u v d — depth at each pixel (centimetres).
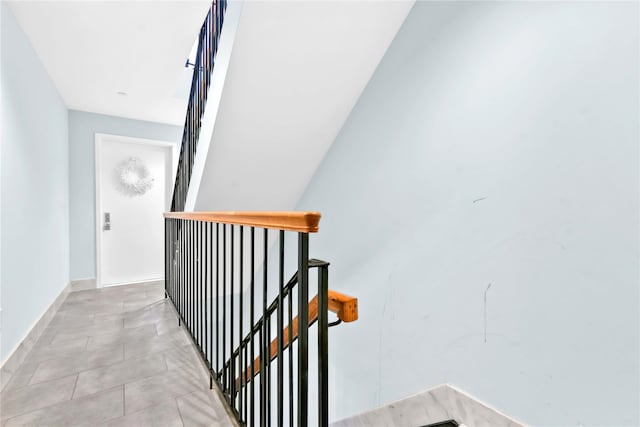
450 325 138
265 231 94
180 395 151
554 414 104
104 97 322
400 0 155
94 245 369
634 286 87
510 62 116
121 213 392
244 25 141
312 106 194
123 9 196
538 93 108
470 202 131
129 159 396
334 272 220
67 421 132
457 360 135
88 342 208
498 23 120
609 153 91
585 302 97
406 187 163
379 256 181
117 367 176
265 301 101
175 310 271
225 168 215
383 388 173
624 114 88
